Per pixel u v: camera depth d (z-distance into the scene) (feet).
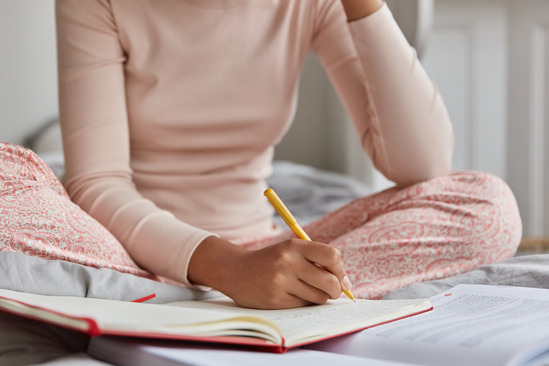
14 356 1.91
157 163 3.80
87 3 3.53
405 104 3.43
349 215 3.44
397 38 3.45
